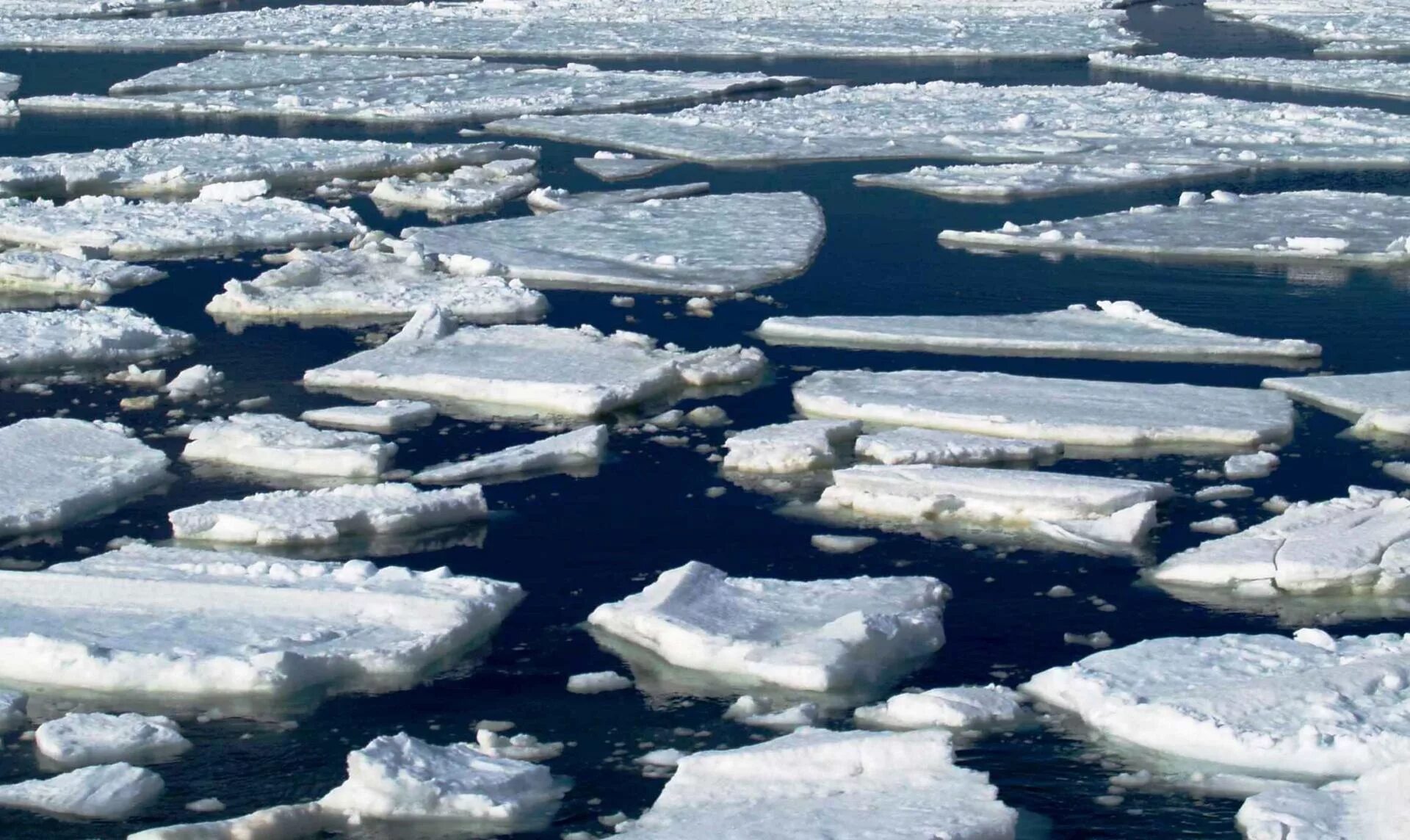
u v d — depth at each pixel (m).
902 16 50.62
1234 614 10.81
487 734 9.16
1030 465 13.55
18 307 18.91
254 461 13.70
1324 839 7.68
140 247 21.34
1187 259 20.56
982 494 12.52
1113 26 47.34
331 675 10.04
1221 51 43.00
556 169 27.41
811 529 12.37
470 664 10.27
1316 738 8.64
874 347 16.91
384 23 49.62
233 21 50.75
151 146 28.12
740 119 31.77
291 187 26.02
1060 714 9.39
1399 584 11.05
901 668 10.12
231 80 37.47
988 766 8.85
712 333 17.48
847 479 12.82
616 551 12.02
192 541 12.12
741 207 23.34
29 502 12.59
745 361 15.99
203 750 9.23
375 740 8.83
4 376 16.12
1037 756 8.92
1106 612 10.89
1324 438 14.13
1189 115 31.44
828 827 7.74
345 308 18.42
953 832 7.63
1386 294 18.77
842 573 11.57
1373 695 9.09
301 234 22.06
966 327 17.19
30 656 9.98
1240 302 18.52
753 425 14.64
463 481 13.38
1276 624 10.64
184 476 13.49
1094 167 26.66
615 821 8.37
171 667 9.88
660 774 8.87
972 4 53.81
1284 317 17.89
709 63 41.62
